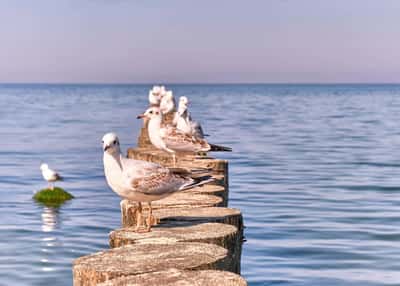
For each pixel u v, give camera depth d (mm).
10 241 15406
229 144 37469
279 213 17469
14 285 12227
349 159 30562
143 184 7379
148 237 6961
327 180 23828
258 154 32594
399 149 35062
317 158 30984
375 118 64625
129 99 138750
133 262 5840
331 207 18453
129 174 7418
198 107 91500
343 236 14805
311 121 59625
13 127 53281
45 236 15898
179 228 7363
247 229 15461
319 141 39875
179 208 8477
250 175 25125
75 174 26906
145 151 14516
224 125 52938
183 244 6461
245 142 38719
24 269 13219
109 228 16766
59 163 30531
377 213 17594
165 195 7555
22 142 40875
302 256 13117
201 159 13406
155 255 6062
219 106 96188
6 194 22000
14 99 139125
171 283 5242
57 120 62219
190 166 12430
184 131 13219
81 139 42781
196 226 7461
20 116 69812
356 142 39312
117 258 5969
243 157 31297
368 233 15125
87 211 19000
